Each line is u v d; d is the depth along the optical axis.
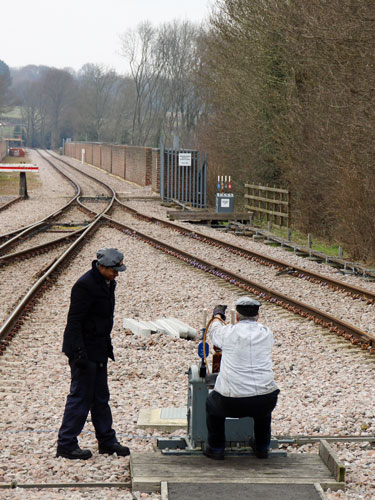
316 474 9.88
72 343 10.54
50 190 79.81
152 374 15.97
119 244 37.72
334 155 40.28
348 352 17.41
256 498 8.90
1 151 160.62
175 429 12.36
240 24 54.88
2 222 47.44
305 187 45.97
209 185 64.38
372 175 36.03
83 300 10.54
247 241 40.94
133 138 191.50
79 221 48.97
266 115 53.84
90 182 95.81
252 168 57.97
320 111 43.75
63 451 10.87
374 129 35.50
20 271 29.44
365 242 35.09
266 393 9.96
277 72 52.12
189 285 26.47
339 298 24.62
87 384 10.84
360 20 34.28
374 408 13.07
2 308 22.25
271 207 52.38
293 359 17.02
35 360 16.84
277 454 10.70
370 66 35.91
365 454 10.93
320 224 46.31
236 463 10.34
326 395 14.12
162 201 65.94
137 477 9.64
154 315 21.94
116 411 13.39
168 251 34.47
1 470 10.17
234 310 10.35
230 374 9.94
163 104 181.12
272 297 23.88
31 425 12.41
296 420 12.67
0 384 14.91
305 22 40.56
